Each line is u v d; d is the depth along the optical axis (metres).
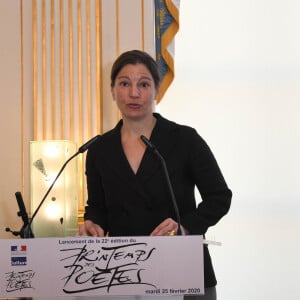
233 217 4.90
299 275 4.85
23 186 4.57
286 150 4.93
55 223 4.10
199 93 4.97
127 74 2.98
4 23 4.66
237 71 4.99
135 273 2.05
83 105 4.61
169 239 2.06
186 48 4.99
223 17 4.96
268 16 4.96
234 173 4.93
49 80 4.62
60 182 4.12
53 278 2.06
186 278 2.04
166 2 4.55
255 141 4.95
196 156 2.96
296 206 4.89
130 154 3.00
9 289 2.07
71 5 4.66
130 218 2.88
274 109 4.96
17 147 4.60
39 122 4.60
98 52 4.63
